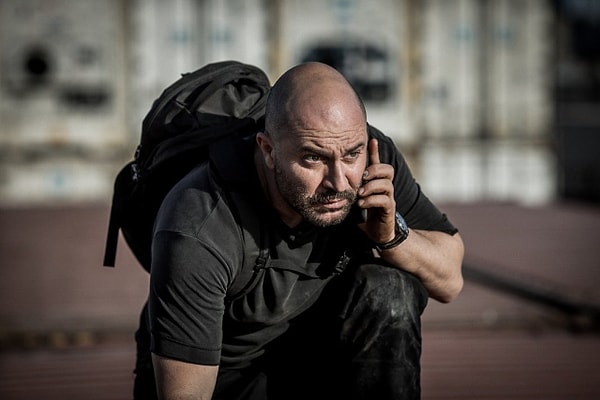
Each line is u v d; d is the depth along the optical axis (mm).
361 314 5785
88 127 35812
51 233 23750
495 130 37062
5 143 35656
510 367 10945
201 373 5359
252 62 35750
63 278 17531
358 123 5152
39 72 35562
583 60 60812
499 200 30500
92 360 11852
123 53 35625
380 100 36625
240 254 5488
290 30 35844
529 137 37125
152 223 6164
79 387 10477
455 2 36656
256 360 6137
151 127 6016
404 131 36812
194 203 5465
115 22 35500
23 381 10766
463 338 12641
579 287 15977
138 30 35469
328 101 5102
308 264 5707
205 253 5336
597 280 16766
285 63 35875
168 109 5992
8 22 35344
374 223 5598
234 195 5480
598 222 24812
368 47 36281
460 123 36969
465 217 26172
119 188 6168
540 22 36781
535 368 10906
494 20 36719
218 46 35625
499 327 13375
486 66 36812
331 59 36188
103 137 35844
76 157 35812
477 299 14758
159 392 5383
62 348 12758
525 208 28219
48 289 16469
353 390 5746
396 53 36500
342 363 5836
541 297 14367
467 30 36688
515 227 24047
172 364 5336
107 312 14531
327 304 5957
